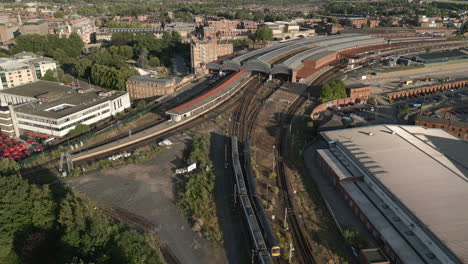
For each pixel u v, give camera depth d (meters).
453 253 76.12
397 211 95.88
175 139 147.75
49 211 91.88
